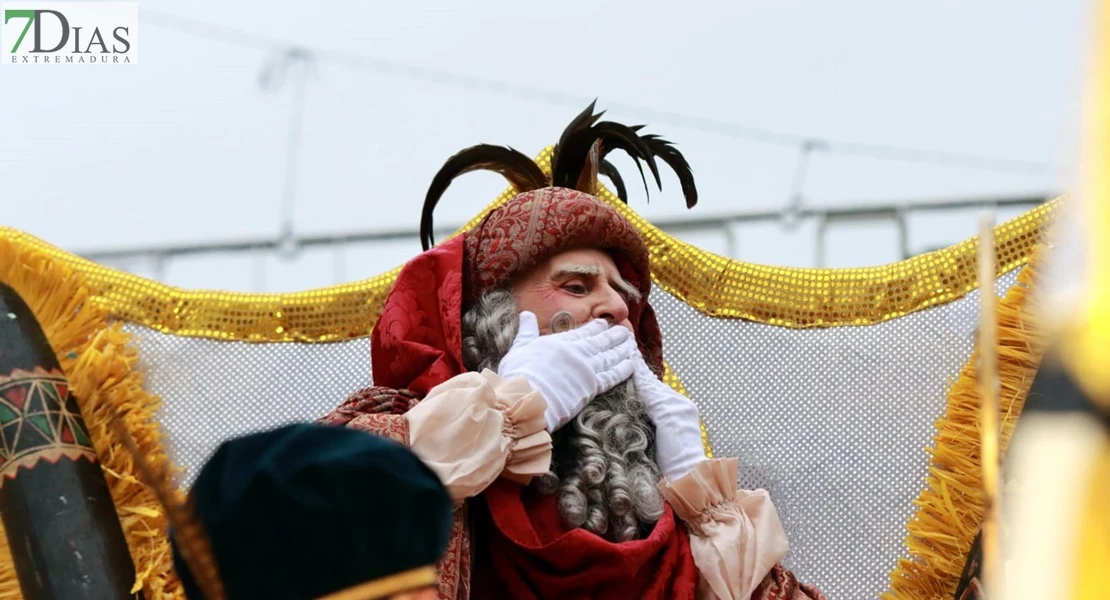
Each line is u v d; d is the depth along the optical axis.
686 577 3.91
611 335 4.39
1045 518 1.10
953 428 4.67
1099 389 1.11
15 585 3.75
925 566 4.61
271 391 4.89
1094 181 1.06
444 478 3.56
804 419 4.98
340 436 2.23
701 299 5.19
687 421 4.36
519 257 4.45
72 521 3.58
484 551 3.97
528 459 3.81
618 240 4.62
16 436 3.68
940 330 5.05
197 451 4.74
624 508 3.99
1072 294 1.13
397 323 4.30
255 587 2.08
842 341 5.07
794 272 5.21
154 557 3.90
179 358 4.86
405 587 2.09
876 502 4.84
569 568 3.80
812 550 4.77
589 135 5.06
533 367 4.11
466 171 5.05
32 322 4.04
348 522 2.09
